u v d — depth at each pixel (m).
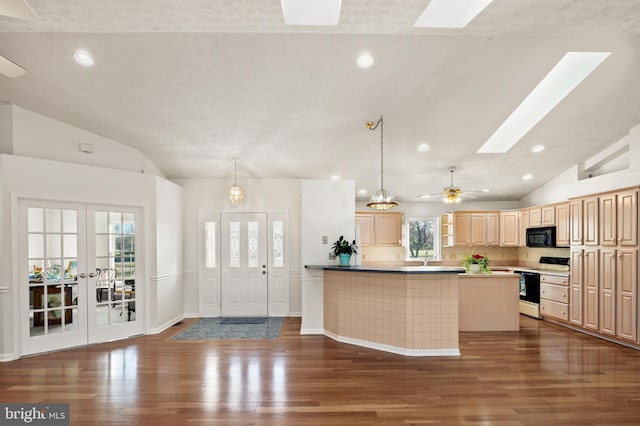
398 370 4.00
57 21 2.69
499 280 5.85
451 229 8.13
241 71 4.03
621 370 4.00
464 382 3.67
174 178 6.90
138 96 4.41
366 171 6.69
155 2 2.45
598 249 5.27
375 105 4.66
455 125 5.13
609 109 4.82
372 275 4.87
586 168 6.30
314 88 4.32
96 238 5.13
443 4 2.88
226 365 4.15
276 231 6.98
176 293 6.42
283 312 6.92
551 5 2.56
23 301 4.48
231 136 5.38
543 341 5.17
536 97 5.12
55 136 4.86
